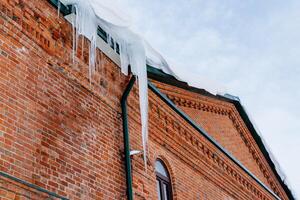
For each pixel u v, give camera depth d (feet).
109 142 23.85
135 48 26.96
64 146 20.27
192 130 34.91
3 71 18.24
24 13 20.08
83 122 22.24
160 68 30.63
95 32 23.62
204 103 40.40
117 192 23.02
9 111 17.85
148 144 28.48
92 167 21.72
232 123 45.98
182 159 32.81
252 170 47.37
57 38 21.94
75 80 22.59
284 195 55.01
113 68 26.18
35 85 19.74
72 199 19.62
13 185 16.80
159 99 30.94
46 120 19.71
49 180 18.69
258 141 49.11
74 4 22.40
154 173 28.07
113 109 25.35
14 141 17.58
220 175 38.22
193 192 32.68
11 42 19.07
